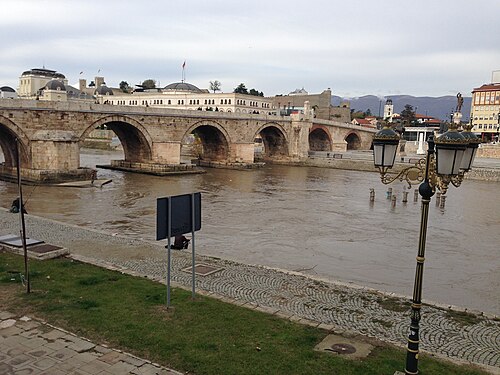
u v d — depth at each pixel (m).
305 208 48.28
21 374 10.83
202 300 16.36
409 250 32.03
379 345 13.30
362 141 143.25
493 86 147.12
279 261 28.12
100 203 47.22
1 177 64.12
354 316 16.17
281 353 12.34
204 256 24.42
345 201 53.78
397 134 10.64
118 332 13.23
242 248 30.95
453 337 14.68
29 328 13.33
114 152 124.50
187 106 154.12
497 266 28.69
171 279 19.50
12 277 18.00
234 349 12.47
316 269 26.70
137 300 15.95
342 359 12.13
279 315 15.46
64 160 61.75
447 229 39.62
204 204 49.03
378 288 23.38
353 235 36.28
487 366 12.27
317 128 114.00
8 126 58.03
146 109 74.81
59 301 15.52
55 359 11.59
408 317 16.28
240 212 44.84
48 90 135.75
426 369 11.77
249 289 18.73
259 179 75.31
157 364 11.55
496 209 50.31
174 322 14.14
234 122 92.19
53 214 40.84
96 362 11.52
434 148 9.73
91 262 21.22
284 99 196.25
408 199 56.41
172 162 80.38
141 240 27.52
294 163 106.06
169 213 15.00
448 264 28.78
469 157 9.84
